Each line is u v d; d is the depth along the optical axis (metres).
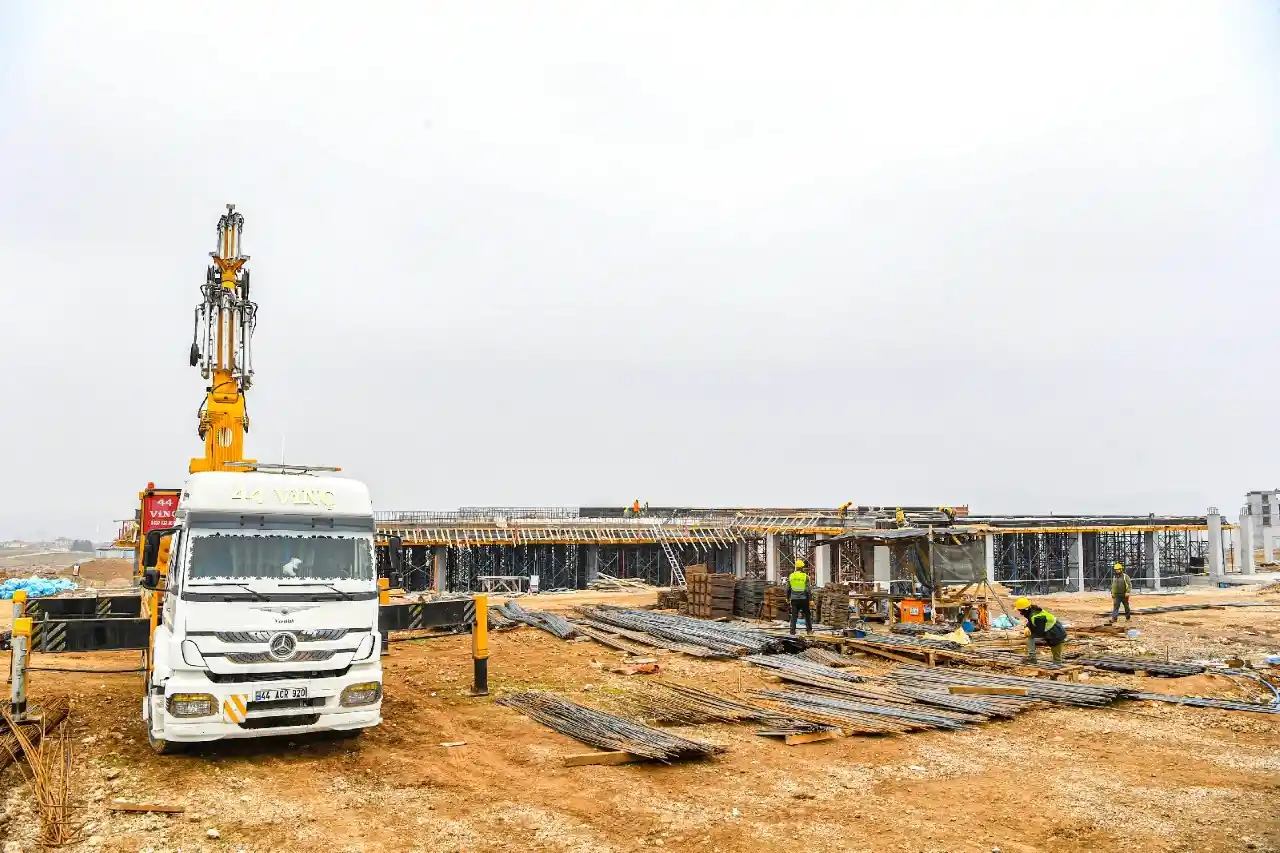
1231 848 7.27
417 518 44.22
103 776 8.74
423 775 9.20
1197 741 10.88
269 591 9.60
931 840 7.45
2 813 7.70
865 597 22.77
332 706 9.34
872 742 10.77
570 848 7.20
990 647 18.98
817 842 7.39
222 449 20.47
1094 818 8.00
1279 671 16.34
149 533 10.62
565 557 46.31
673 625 21.52
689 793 8.67
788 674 15.24
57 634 10.73
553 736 10.93
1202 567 52.19
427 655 18.00
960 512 52.97
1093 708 12.76
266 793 8.43
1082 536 47.75
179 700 8.78
